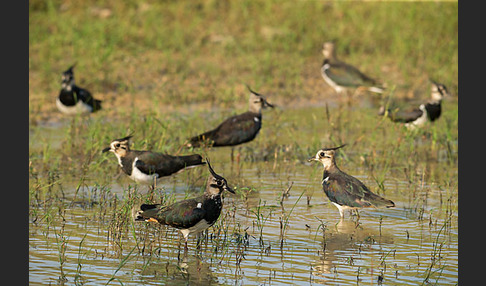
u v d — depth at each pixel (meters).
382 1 34.19
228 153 17.58
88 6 30.53
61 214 12.73
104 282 9.81
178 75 24.42
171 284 9.76
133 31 28.11
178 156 14.05
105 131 17.86
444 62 26.97
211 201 11.23
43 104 21.09
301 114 21.45
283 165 16.42
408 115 18.58
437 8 32.91
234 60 26.53
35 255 10.76
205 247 11.33
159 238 11.66
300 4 32.97
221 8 31.81
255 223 12.38
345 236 11.71
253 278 9.97
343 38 29.53
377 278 9.97
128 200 12.59
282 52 27.88
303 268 10.33
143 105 21.36
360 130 19.52
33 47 25.78
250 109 16.91
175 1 32.06
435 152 17.59
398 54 28.19
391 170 16.02
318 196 14.02
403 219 12.62
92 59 24.89
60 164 16.05
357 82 22.75
